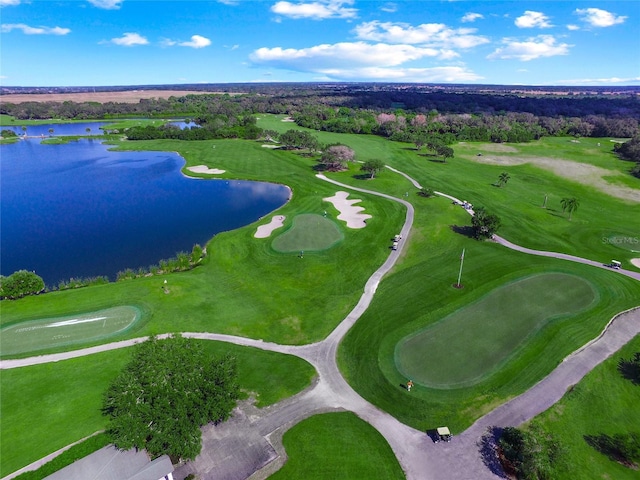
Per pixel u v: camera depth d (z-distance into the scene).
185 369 36.22
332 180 125.06
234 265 72.12
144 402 33.34
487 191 113.12
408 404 42.00
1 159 166.12
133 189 124.56
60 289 65.31
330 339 52.47
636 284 64.44
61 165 155.38
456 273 67.75
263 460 35.38
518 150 170.38
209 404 35.12
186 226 94.12
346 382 45.16
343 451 36.53
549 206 102.12
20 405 41.62
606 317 55.66
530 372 45.91
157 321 55.94
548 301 59.31
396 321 55.44
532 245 79.38
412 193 109.69
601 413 40.47
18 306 58.97
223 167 144.75
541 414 40.31
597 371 45.94
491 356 48.53
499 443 36.56
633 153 151.25
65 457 35.06
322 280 66.81
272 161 151.00
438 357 48.56
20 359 48.50
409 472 34.59
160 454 33.34
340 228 86.69
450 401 42.25
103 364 47.69
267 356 49.28
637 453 34.88
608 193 112.81
